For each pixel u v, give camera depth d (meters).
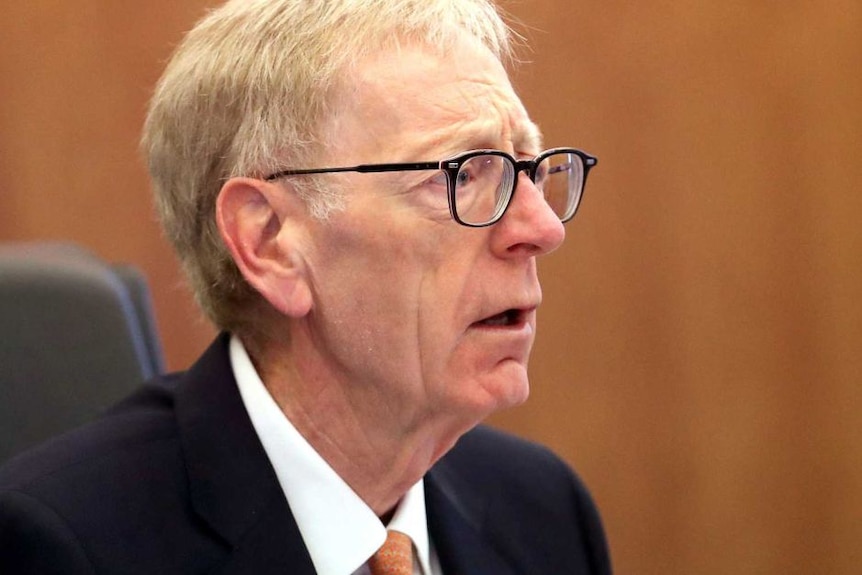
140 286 4.45
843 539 7.66
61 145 6.88
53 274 4.09
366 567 3.50
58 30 6.87
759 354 7.59
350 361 3.35
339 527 3.43
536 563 4.04
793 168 7.51
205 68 3.45
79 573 3.06
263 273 3.37
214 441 3.41
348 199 3.26
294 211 3.34
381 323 3.29
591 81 7.42
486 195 3.30
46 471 3.28
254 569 3.23
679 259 7.54
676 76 7.47
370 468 3.51
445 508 3.89
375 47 3.29
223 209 3.38
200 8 6.95
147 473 3.34
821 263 7.55
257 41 3.37
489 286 3.29
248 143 3.37
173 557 3.19
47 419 3.99
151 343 4.39
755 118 7.49
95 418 3.77
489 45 3.55
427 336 3.29
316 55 3.28
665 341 7.58
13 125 6.84
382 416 3.41
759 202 7.53
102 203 6.92
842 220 7.53
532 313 3.46
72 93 6.89
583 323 7.55
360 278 3.29
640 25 7.44
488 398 3.34
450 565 3.80
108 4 6.92
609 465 7.62
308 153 3.30
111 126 6.92
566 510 4.26
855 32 7.46
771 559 7.67
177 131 3.53
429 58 3.31
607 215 7.51
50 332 4.04
